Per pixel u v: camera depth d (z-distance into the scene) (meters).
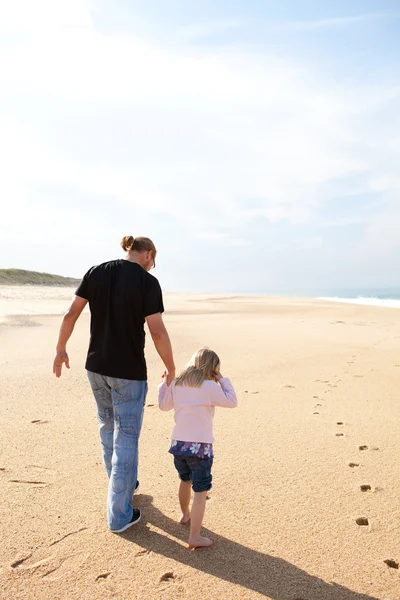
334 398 6.90
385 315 22.77
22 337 13.10
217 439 5.09
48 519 3.34
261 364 9.48
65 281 83.62
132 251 3.59
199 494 3.09
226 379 3.41
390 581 2.75
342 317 21.81
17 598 2.52
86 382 7.54
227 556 2.97
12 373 8.13
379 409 6.33
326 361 9.94
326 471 4.27
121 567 2.82
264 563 2.90
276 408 6.33
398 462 4.49
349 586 2.70
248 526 3.33
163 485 3.97
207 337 13.82
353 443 5.01
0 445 4.70
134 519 3.30
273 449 4.80
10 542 3.03
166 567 2.84
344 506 3.63
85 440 4.91
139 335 3.38
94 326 3.41
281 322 19.23
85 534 3.17
